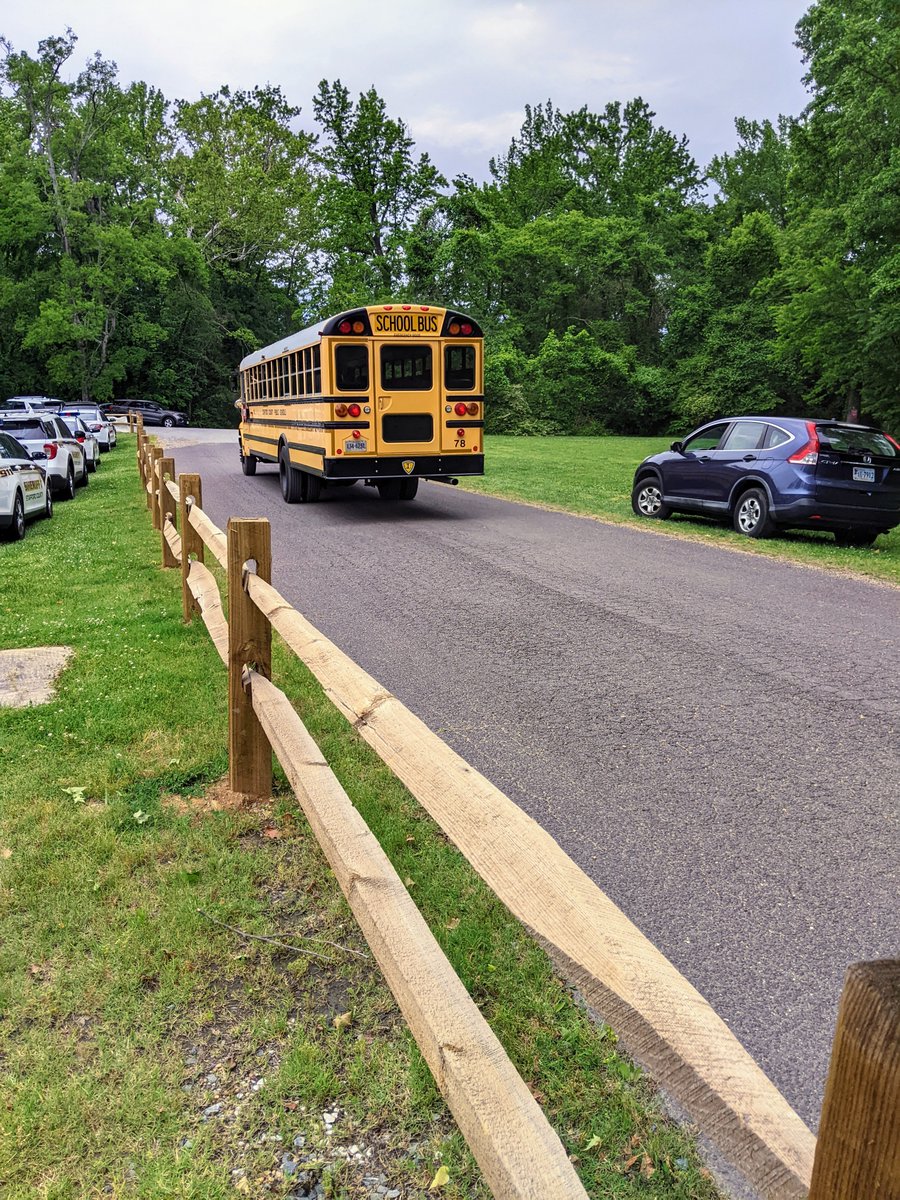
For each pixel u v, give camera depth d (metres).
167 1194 2.10
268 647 4.12
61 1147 2.25
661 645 6.93
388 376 13.46
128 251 48.28
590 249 54.31
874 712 5.47
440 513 14.97
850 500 11.77
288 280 69.06
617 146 68.12
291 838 3.84
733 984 2.90
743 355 49.31
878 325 28.58
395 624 7.57
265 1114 2.35
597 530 13.09
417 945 1.87
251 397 20.48
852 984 0.66
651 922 3.25
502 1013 2.70
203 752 4.74
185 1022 2.71
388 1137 2.27
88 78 47.66
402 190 55.25
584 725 5.23
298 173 58.75
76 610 8.10
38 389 52.44
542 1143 1.32
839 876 3.57
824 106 30.62
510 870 1.50
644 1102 2.36
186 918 3.21
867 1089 0.65
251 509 15.30
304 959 2.99
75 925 3.20
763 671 6.27
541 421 50.62
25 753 4.75
